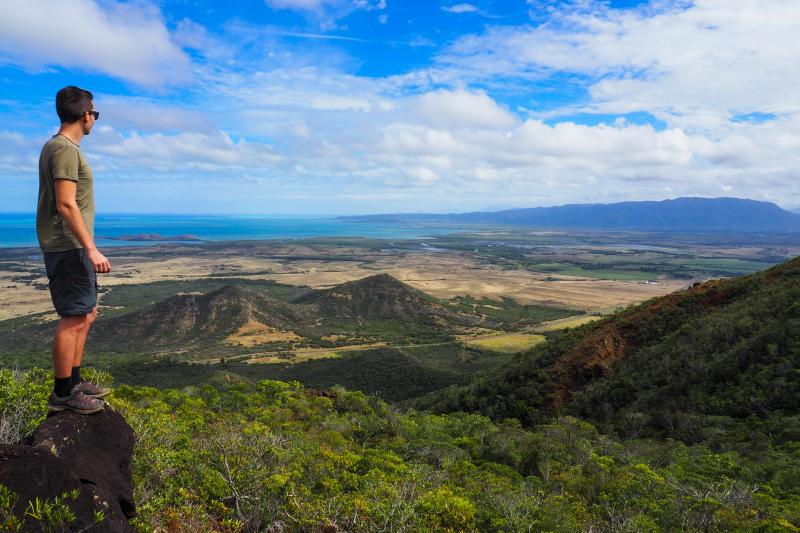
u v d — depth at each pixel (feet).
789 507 62.39
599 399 153.58
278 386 141.08
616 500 60.59
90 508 13.07
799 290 155.53
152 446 23.63
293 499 30.81
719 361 140.05
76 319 15.81
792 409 114.83
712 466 86.74
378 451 71.00
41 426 15.07
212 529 24.08
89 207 15.81
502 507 46.14
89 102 15.99
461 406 183.11
